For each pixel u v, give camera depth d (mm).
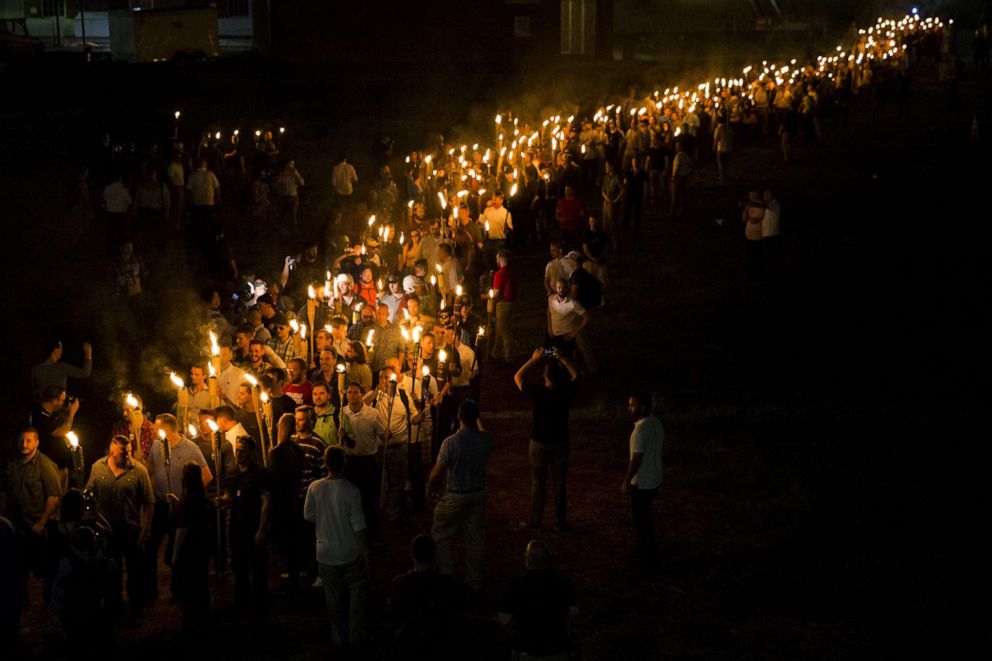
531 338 20828
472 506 10445
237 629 9914
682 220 31203
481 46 50469
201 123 38875
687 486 13695
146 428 11000
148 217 24984
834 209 31766
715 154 38156
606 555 11664
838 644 9656
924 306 23469
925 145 39750
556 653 7648
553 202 29062
